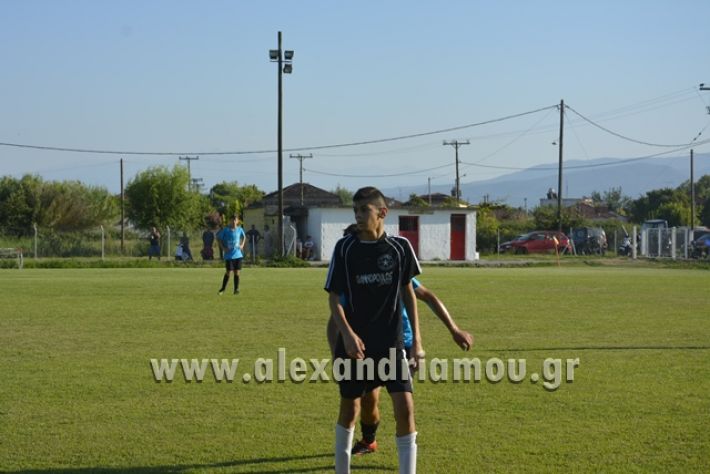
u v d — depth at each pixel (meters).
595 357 13.07
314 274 36.06
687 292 25.95
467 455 7.73
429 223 60.12
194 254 57.75
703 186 137.62
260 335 15.23
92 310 19.39
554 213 75.12
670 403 9.81
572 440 8.23
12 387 10.61
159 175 75.62
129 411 9.38
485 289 26.89
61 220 72.00
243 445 8.09
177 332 15.60
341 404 7.01
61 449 7.92
